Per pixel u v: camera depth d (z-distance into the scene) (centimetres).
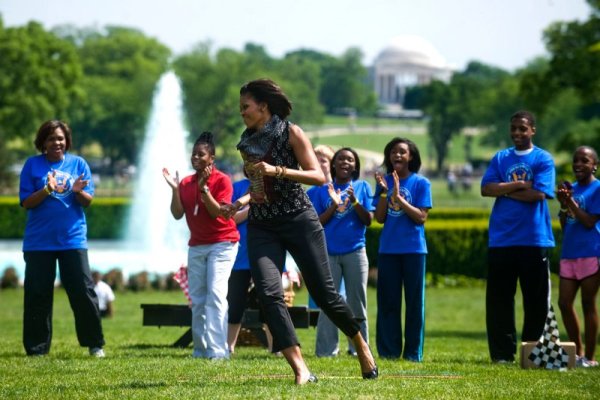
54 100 8900
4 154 6594
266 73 11356
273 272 934
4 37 8519
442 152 12519
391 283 1299
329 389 899
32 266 1273
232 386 935
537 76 5075
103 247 4403
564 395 913
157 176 5462
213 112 9300
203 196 1181
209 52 10875
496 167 1270
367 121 18350
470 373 1088
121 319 2178
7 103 8581
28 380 1016
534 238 1240
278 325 934
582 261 1309
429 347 1636
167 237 4619
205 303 1274
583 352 1338
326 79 19462
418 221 1288
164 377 1029
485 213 4194
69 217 1274
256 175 923
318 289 941
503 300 1263
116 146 11744
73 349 1405
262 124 939
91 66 13625
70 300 1284
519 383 991
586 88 4894
